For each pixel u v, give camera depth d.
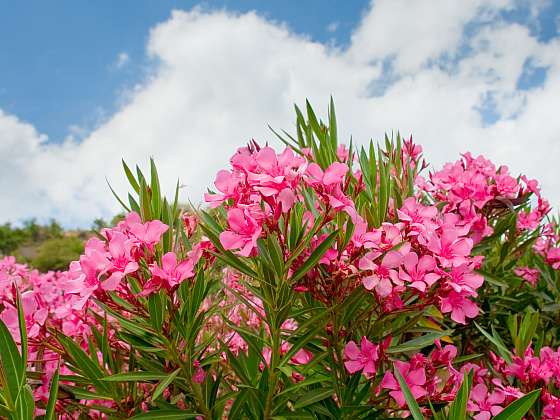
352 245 1.75
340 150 2.83
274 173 1.62
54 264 20.45
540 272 3.38
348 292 1.80
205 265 2.06
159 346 1.80
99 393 1.90
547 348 2.28
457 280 1.74
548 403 2.08
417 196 2.95
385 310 1.85
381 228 1.81
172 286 1.60
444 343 2.88
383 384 1.79
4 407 1.37
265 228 1.59
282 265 1.58
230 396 1.87
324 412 1.94
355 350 1.84
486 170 2.85
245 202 1.69
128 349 2.19
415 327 2.08
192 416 1.76
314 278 1.76
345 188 1.93
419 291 1.79
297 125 2.49
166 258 1.62
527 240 3.08
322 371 2.09
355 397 2.00
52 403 1.47
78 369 1.96
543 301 3.28
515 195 2.84
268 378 1.91
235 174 1.81
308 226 1.81
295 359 2.25
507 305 3.13
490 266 3.30
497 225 2.82
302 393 2.02
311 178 1.65
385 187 2.04
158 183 1.91
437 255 1.74
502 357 2.42
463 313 1.75
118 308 1.79
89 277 1.63
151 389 2.03
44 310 1.92
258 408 1.91
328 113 2.30
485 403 2.07
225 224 2.06
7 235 34.78
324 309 1.81
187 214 2.27
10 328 1.86
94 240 1.70
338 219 1.81
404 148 2.85
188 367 1.79
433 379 1.88
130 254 1.62
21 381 1.40
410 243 1.79
